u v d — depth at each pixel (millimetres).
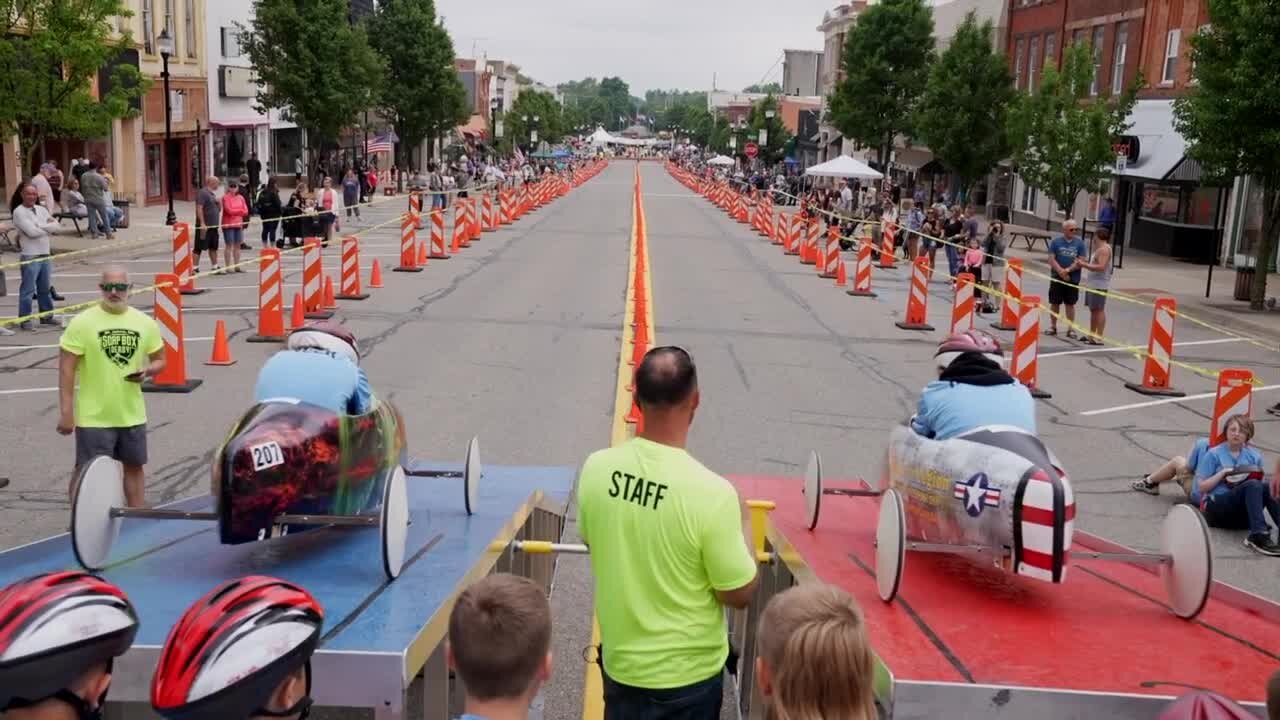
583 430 12773
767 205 43000
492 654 2957
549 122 129750
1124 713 4633
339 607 5109
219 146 50250
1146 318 24359
